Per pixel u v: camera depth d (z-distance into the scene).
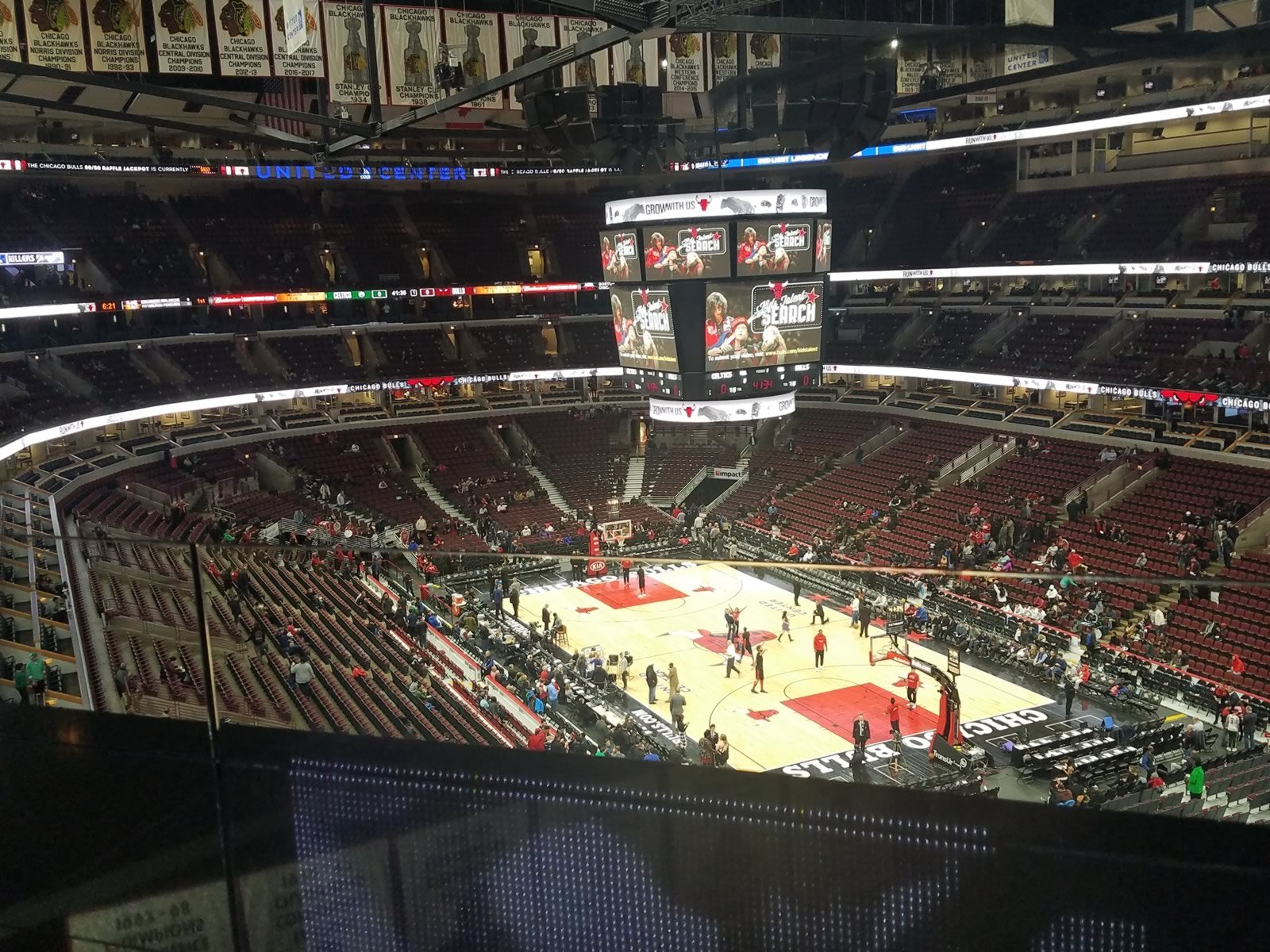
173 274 44.22
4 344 37.09
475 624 23.23
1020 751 20.48
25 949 4.96
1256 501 29.67
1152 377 35.12
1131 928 3.30
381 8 24.44
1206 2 27.83
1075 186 43.84
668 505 44.47
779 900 3.78
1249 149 38.09
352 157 43.56
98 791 4.77
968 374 41.06
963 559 31.88
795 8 28.28
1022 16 14.64
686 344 23.75
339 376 46.91
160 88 14.48
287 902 4.53
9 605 16.23
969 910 3.52
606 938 4.04
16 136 40.28
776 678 25.89
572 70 26.11
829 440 45.19
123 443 39.06
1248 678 22.06
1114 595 25.78
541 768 4.08
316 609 15.94
